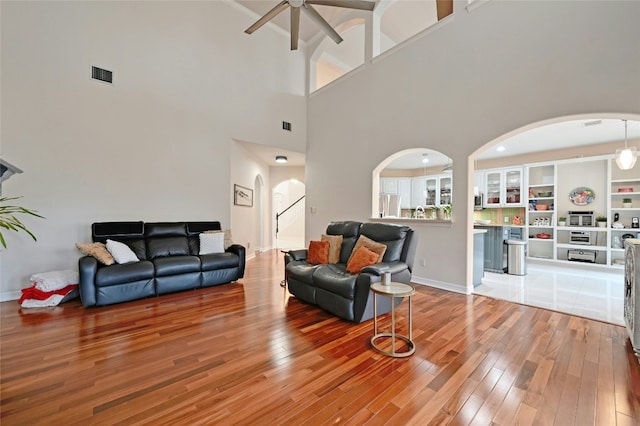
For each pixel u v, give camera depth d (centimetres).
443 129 393
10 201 330
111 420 142
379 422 142
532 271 537
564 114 289
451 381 177
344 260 349
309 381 176
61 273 330
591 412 150
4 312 292
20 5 335
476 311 302
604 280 455
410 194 851
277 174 831
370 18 498
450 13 415
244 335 241
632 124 438
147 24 427
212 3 495
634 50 252
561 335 243
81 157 374
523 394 165
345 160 545
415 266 427
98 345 221
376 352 213
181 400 158
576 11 282
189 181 469
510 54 328
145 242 392
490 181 703
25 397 159
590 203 590
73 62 367
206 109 487
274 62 582
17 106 334
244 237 604
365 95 505
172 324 263
